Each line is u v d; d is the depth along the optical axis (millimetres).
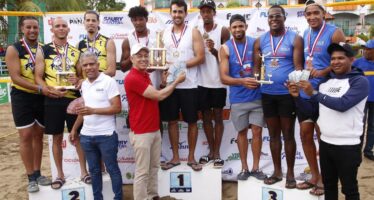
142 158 4027
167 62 4391
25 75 4305
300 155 5188
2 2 17125
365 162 6402
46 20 5168
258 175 4406
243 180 4383
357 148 3334
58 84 4168
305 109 3613
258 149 4438
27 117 4379
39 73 4266
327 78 3502
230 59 4434
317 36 3822
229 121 5285
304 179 4422
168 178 4656
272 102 4074
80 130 4379
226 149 5359
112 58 4430
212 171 4598
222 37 4801
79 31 5207
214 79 4691
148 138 4004
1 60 14859
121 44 5086
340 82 3330
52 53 4289
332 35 3768
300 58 3941
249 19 5102
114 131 4121
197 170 4598
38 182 4480
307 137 3943
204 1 4633
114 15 5164
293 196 4066
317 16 3799
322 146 3531
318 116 3684
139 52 3859
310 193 3982
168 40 4484
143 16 4469
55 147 4438
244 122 4426
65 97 4301
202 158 4906
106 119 4059
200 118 5191
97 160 4160
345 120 3305
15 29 16953
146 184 4098
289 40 3961
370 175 5691
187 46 4441
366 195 4867
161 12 5117
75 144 4512
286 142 4062
